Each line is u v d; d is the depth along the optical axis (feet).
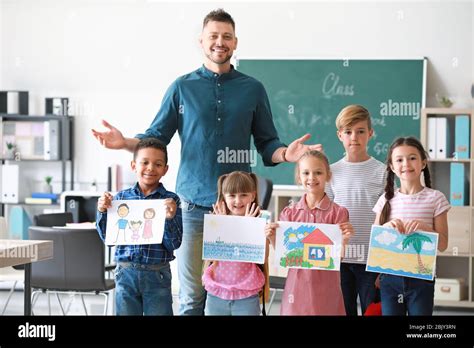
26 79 19.62
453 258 17.74
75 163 19.58
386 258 9.65
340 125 10.73
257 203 10.15
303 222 9.86
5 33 19.61
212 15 10.69
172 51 19.01
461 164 17.07
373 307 10.36
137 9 19.10
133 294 9.68
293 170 18.38
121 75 19.25
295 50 18.51
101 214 9.79
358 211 10.51
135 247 9.63
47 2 19.43
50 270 12.64
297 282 9.79
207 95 10.80
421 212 9.75
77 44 19.38
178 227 9.84
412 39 18.06
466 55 17.89
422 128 17.35
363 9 18.21
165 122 10.94
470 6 17.85
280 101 18.48
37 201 19.02
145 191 10.00
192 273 10.66
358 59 18.16
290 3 18.51
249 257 9.70
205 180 10.74
